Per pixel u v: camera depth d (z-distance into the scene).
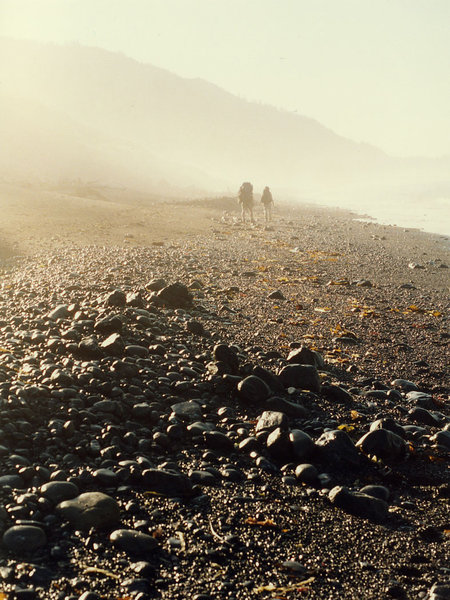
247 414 6.93
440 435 6.70
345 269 19.78
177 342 8.93
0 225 25.38
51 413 6.08
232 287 14.38
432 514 5.26
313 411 7.24
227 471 5.58
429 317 13.47
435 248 27.39
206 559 4.30
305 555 4.49
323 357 9.62
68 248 19.86
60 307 9.73
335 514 5.11
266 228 31.19
